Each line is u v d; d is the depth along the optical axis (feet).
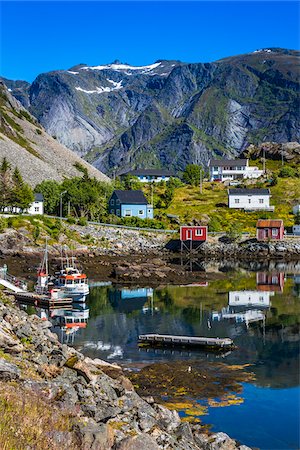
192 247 460.96
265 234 475.31
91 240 443.32
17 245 395.96
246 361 155.53
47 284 257.96
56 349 107.76
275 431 109.70
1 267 305.12
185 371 144.15
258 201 590.96
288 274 345.10
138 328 196.95
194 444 89.04
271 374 143.74
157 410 98.48
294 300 252.83
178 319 211.82
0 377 85.30
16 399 76.95
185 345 171.12
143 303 245.86
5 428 69.05
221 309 231.50
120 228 485.56
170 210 588.91
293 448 102.06
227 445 93.66
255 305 240.53
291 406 122.21
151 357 158.61
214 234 487.20
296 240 474.08
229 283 306.14
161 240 473.67
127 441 74.02
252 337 183.52
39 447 68.23
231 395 128.26
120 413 87.66
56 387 87.76
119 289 285.84
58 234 427.74
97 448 72.18
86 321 208.23
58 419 75.61
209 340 169.89
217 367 149.38
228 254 453.58
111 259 393.09
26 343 106.73
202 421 113.19
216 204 607.78
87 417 80.28
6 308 131.64
